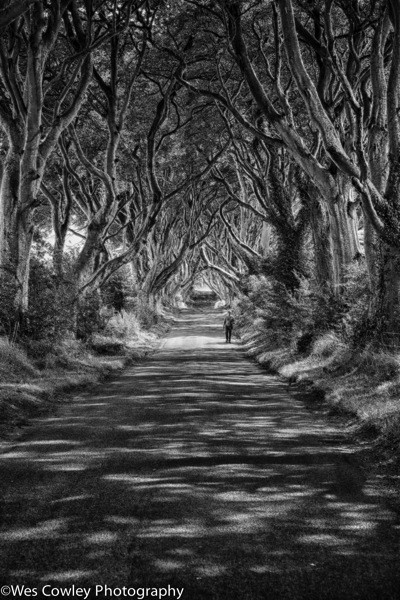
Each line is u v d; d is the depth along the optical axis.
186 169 34.53
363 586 3.73
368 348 12.66
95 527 4.67
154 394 12.64
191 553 4.19
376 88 13.59
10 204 15.27
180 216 45.41
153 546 4.30
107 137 27.16
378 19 13.65
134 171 30.06
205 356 24.14
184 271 72.94
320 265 19.16
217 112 27.02
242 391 13.21
